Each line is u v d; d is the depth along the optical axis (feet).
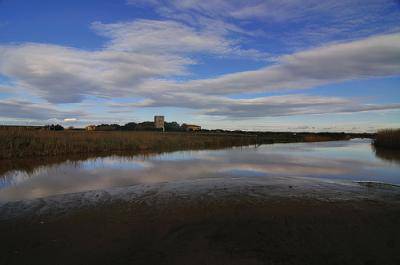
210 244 17.39
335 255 16.17
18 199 27.45
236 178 37.68
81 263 15.34
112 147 77.92
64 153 65.26
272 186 32.12
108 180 37.70
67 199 26.86
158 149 86.94
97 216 22.17
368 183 34.86
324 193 28.96
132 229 19.74
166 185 32.94
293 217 21.90
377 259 15.80
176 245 17.29
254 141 139.23
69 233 19.08
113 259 15.71
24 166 48.83
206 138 126.82
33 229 19.69
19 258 15.84
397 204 25.32
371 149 98.17
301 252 16.47
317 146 118.42
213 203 25.44
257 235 18.69
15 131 66.49
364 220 21.27
